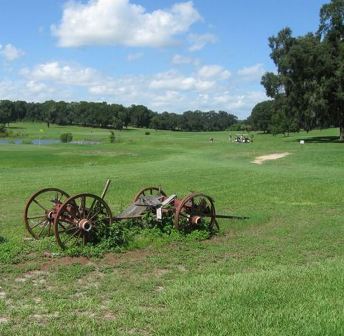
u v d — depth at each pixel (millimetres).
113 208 15797
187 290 7211
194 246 10594
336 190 20875
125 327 5855
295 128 94250
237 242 11164
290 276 7895
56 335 5605
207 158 42875
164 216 11508
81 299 7023
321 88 57344
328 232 12414
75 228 9883
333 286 7262
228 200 18156
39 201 17609
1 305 6715
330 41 60188
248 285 7270
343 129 62250
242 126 179125
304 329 5531
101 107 196875
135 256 9734
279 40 63969
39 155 45250
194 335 5473
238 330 5562
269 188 21500
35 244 9883
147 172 28672
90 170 30531
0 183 22844
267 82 65188
